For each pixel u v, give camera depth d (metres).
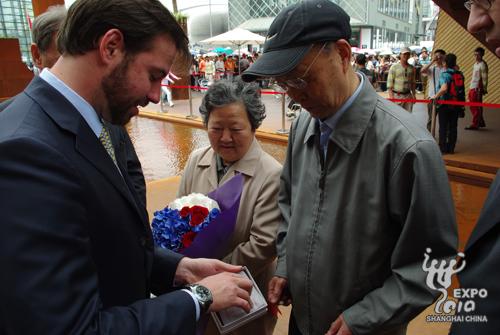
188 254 1.47
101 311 0.87
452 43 10.94
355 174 1.25
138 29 0.90
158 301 0.97
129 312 0.91
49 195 0.78
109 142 1.12
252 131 1.71
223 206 1.62
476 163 5.86
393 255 1.22
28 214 0.75
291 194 1.59
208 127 1.70
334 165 1.30
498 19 0.81
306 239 1.39
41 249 0.75
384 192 1.20
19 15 25.73
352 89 1.27
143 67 0.94
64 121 0.90
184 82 14.92
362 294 1.30
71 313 0.77
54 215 0.78
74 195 0.84
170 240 1.53
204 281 1.16
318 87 1.16
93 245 0.92
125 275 1.01
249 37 16.73
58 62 0.97
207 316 1.29
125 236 1.00
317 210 1.36
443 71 6.51
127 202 1.01
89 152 0.93
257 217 1.66
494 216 0.93
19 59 10.85
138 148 7.95
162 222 1.57
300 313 1.47
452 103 6.17
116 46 0.91
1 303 0.73
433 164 1.13
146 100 1.00
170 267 1.38
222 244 1.53
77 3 0.91
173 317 0.95
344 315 1.27
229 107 1.61
